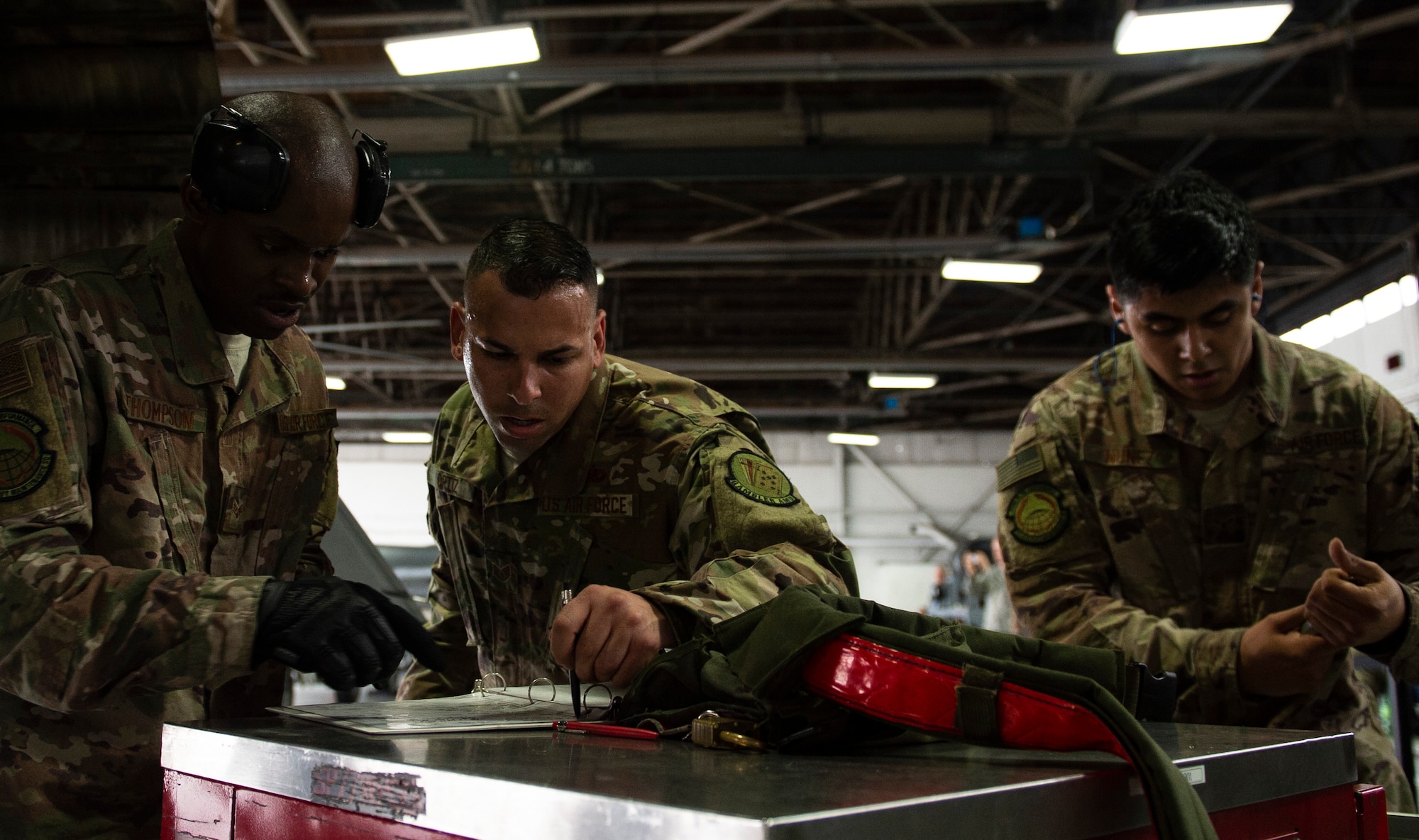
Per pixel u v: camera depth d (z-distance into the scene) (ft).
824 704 2.99
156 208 5.86
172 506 4.68
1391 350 40.16
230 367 4.91
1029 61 21.95
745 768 2.48
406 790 2.44
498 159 28.35
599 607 3.66
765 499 4.72
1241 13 18.81
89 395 4.42
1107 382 6.50
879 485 66.74
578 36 23.94
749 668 3.05
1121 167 35.88
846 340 51.55
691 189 33.58
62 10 5.41
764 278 44.04
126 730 4.51
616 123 28.73
